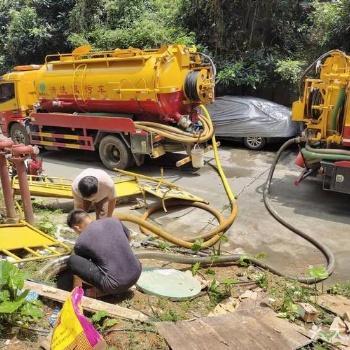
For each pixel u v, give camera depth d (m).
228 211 7.15
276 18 13.15
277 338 3.48
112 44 14.44
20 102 11.03
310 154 7.03
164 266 5.11
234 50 13.40
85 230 3.94
